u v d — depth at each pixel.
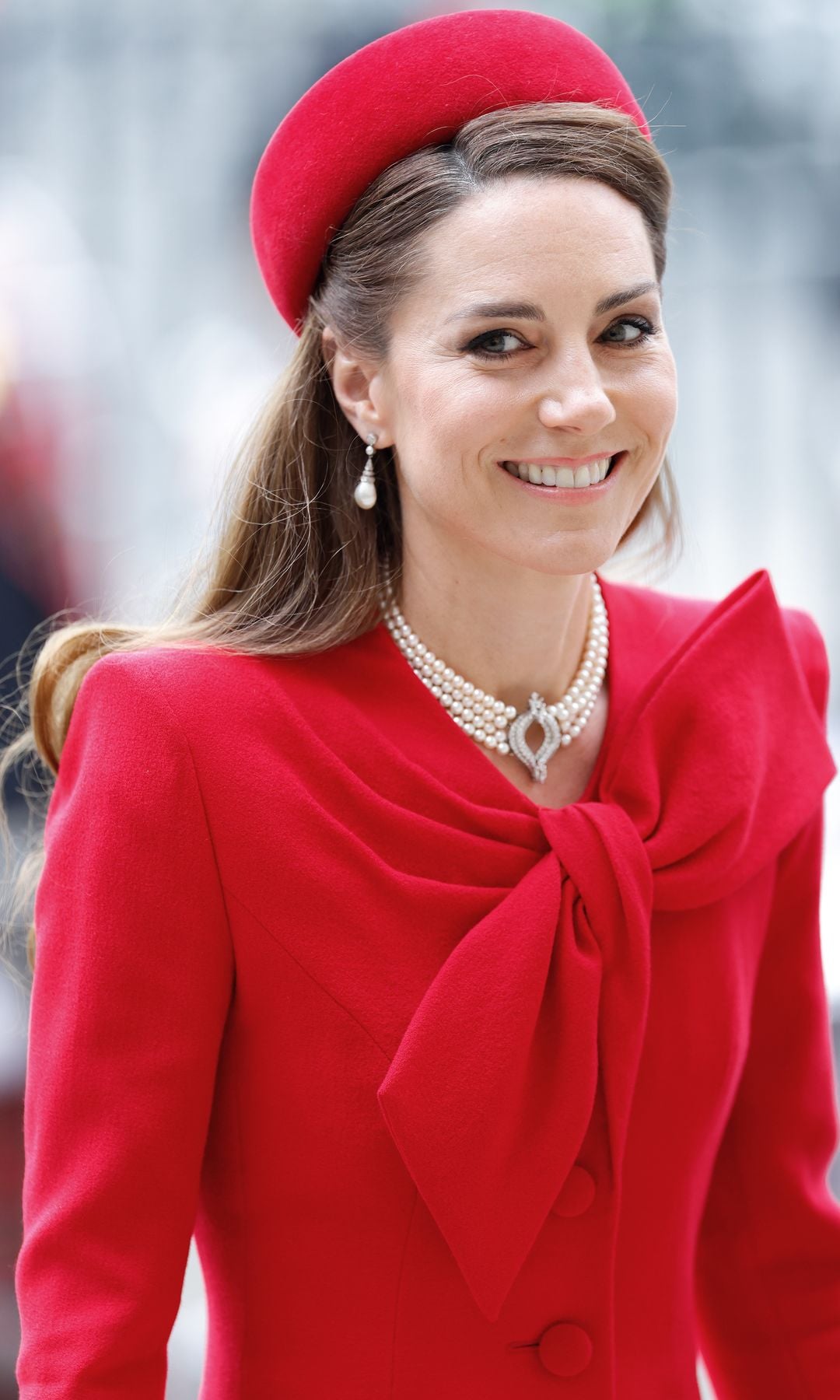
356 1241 4.53
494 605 4.86
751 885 5.10
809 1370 5.25
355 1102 4.49
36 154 14.41
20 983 5.88
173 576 5.84
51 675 5.13
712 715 4.90
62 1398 4.25
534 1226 4.43
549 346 4.36
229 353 14.33
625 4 13.67
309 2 14.21
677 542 6.34
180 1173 4.48
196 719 4.54
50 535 13.93
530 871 4.57
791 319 14.02
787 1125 5.37
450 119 4.47
